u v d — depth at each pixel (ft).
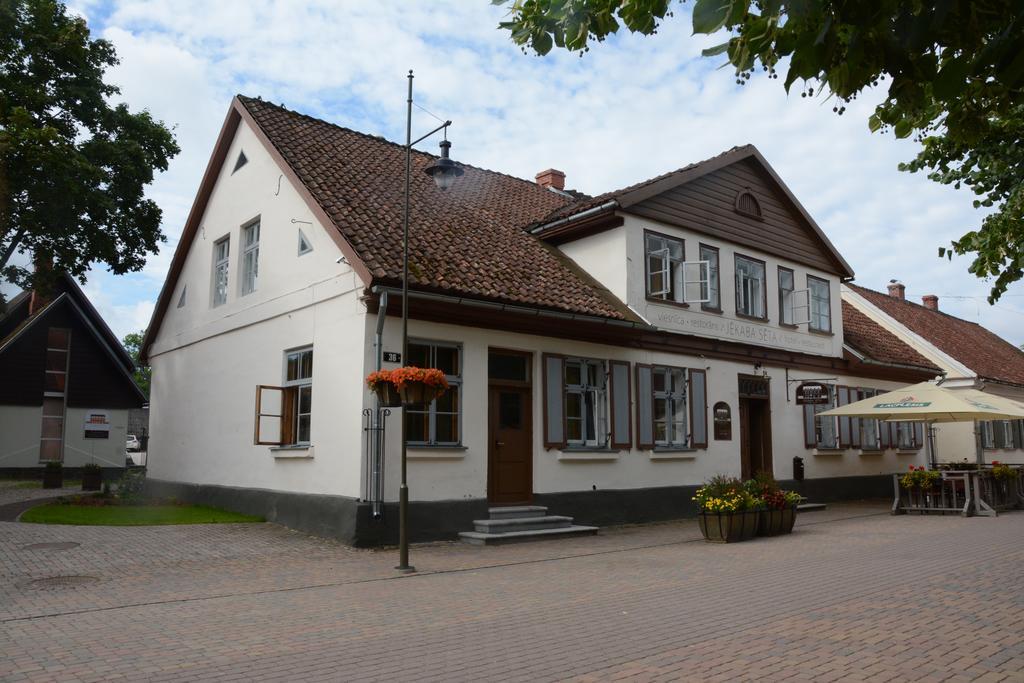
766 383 65.98
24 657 20.49
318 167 50.80
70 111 74.28
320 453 44.34
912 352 87.45
